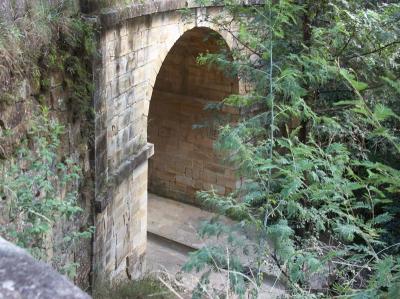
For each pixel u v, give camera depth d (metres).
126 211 11.65
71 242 8.67
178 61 17.17
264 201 6.66
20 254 1.54
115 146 10.78
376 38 9.80
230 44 14.34
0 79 6.66
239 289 4.86
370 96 9.71
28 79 7.43
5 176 6.65
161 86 18.11
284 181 5.81
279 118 7.61
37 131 7.48
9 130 6.90
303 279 5.67
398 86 3.60
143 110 12.12
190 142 18.22
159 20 11.93
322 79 8.39
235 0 10.25
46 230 6.42
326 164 5.47
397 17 10.09
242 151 6.03
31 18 7.60
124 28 10.52
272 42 8.45
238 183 17.52
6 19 7.00
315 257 6.23
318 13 9.95
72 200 7.67
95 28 9.19
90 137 9.55
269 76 7.37
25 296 1.38
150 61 11.97
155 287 10.52
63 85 8.58
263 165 5.95
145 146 12.41
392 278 3.73
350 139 9.64
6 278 1.42
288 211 5.61
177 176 18.80
